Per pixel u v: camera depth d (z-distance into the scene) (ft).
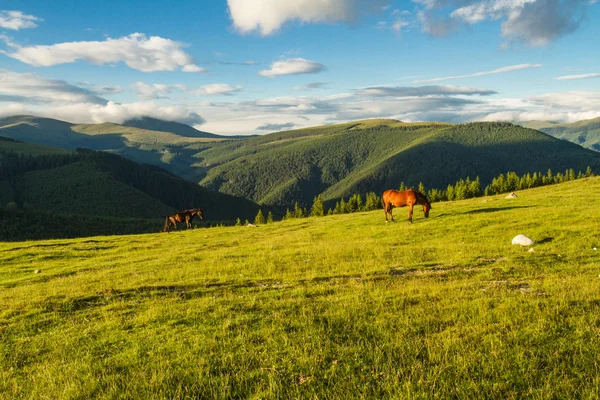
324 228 115.96
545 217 87.20
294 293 43.93
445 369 22.93
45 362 29.17
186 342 30.45
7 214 594.24
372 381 22.24
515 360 23.47
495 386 20.71
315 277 52.95
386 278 50.31
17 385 25.71
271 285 50.49
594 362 22.35
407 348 26.11
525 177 387.55
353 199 369.71
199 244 104.78
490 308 33.58
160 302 44.06
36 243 121.08
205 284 52.70
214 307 39.65
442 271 52.60
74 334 35.29
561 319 29.25
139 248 105.19
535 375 21.70
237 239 110.63
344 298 39.83
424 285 43.75
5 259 93.97
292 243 90.94
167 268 68.95
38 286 60.34
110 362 27.86
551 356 23.54
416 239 81.97
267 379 23.26
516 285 42.45
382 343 27.25
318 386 21.99
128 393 22.63
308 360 25.08
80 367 27.27
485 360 23.89
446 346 25.72
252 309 38.42
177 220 148.87
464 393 20.30
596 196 127.75
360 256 66.74
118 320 38.01
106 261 85.71
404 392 20.61
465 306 34.04
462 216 98.99
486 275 48.01
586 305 31.91
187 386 22.71
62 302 46.68
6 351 32.24
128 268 72.33
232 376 23.88
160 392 22.26
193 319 36.22
